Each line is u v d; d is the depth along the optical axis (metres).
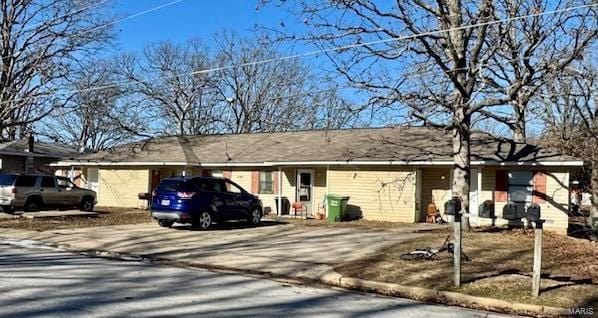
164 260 13.20
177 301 8.16
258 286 9.87
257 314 7.53
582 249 14.48
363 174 24.61
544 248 14.68
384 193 24.09
